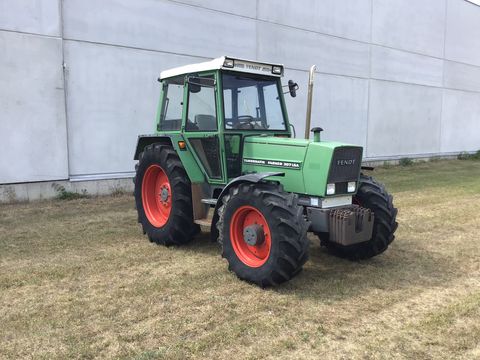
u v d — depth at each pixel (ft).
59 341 10.34
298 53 40.50
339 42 44.32
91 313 11.76
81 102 27.99
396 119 52.54
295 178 14.89
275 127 17.81
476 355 10.06
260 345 10.31
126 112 29.94
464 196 31.30
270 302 12.62
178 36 31.86
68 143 27.76
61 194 27.43
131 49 29.68
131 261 16.07
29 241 18.53
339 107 45.27
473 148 66.49
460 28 61.00
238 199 14.05
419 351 10.20
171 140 17.69
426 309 12.39
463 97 63.16
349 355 10.00
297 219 12.98
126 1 29.17
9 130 25.41
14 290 13.33
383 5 48.93
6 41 24.93
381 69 49.62
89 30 27.84
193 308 12.13
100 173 29.19
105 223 21.81
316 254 17.42
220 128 16.05
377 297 13.15
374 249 15.99
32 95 26.00
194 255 16.87
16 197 25.96
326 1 42.45
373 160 49.60
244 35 35.94
